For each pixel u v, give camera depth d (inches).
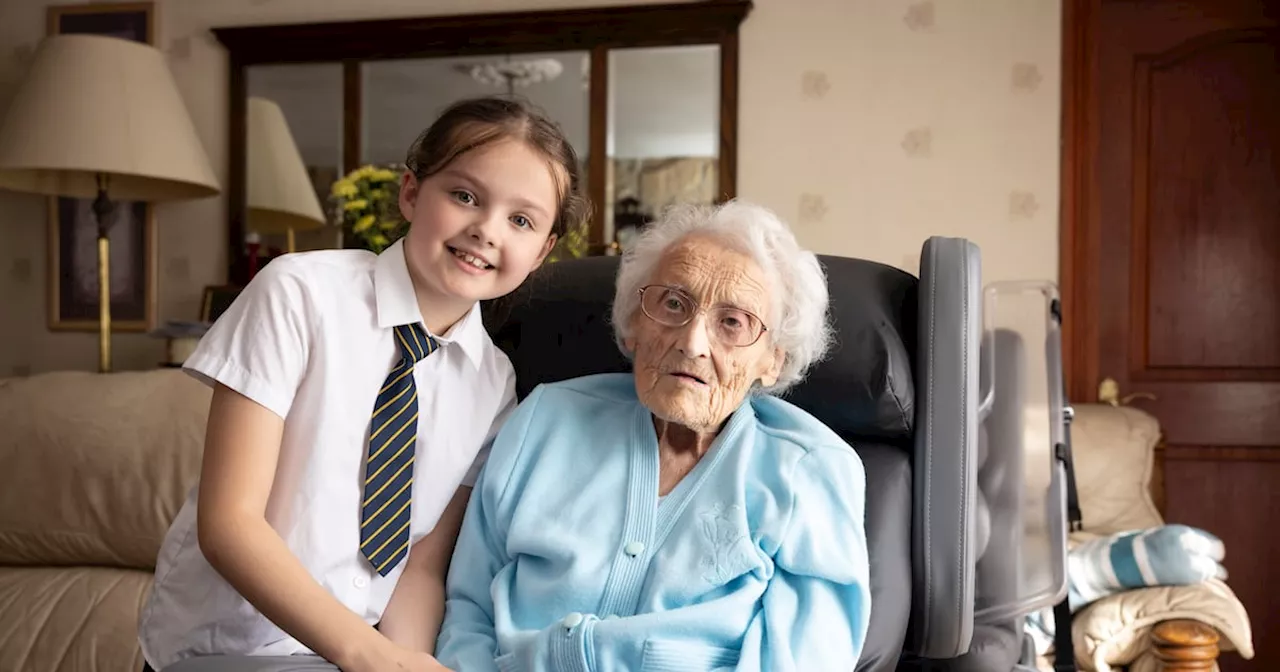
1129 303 116.9
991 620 52.0
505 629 41.9
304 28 127.4
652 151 121.0
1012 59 113.6
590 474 45.1
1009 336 56.1
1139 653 72.3
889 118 115.9
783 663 38.4
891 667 43.5
